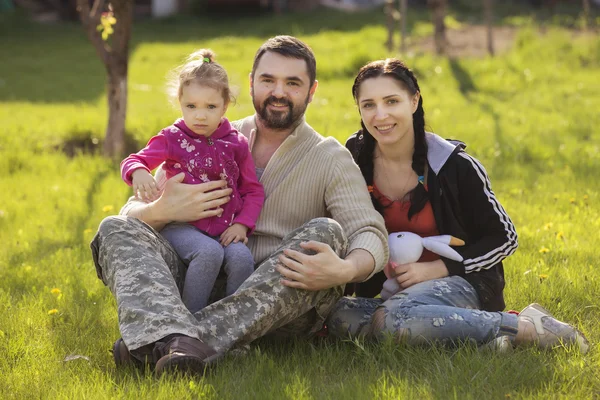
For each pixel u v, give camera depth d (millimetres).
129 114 11609
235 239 3635
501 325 3404
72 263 5223
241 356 3363
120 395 3010
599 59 16281
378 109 3643
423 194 3730
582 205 6484
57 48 23062
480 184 3682
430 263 3689
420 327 3416
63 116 11820
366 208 3670
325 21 26297
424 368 3256
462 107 12055
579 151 8805
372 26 24016
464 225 3775
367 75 3689
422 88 14141
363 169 3896
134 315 3176
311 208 3812
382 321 3520
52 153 9461
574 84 14102
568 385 3066
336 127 10117
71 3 29047
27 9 28766
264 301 3324
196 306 3453
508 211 6367
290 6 29469
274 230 3789
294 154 3805
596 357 3340
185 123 3740
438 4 17875
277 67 3688
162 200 3584
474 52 18766
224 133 3799
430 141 3748
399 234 3766
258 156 3926
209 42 22953
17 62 20391
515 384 3109
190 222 3678
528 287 4379
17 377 3318
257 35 24484
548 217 6152
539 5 30047
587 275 4543
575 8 29172
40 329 3975
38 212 6867
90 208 6879
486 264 3656
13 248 5723
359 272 3451
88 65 20016
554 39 17500
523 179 7629
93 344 3729
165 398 2936
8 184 7855
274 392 3037
